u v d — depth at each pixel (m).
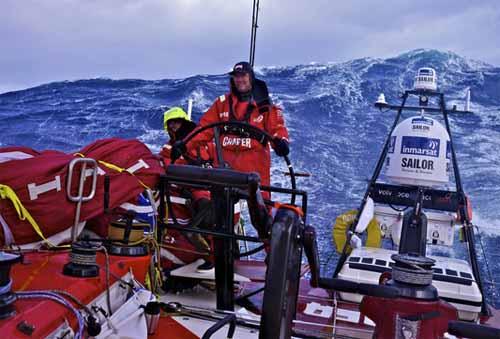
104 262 2.88
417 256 2.57
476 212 7.45
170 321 3.38
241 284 4.37
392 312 2.48
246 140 4.61
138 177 3.43
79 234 3.13
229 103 4.68
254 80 4.69
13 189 2.83
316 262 2.49
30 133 8.33
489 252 6.80
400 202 5.09
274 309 2.19
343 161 8.80
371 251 4.71
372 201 5.02
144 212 3.55
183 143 3.65
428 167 4.87
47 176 2.93
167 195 3.24
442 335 2.48
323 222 7.03
